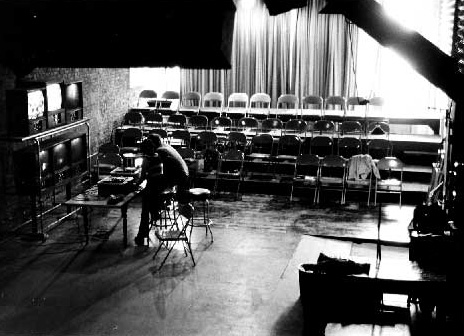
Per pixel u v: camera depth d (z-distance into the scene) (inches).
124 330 279.7
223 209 466.6
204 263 360.8
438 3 559.8
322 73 626.2
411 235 300.7
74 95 447.5
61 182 425.7
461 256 272.2
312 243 392.2
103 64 182.5
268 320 291.1
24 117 380.2
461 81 267.7
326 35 617.0
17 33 186.7
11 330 279.3
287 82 638.5
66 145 435.5
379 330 265.9
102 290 323.3
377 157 542.3
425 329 268.1
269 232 414.9
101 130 561.6
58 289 324.2
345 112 584.1
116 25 177.0
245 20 631.8
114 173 427.8
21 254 373.7
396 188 487.5
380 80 614.5
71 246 388.2
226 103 656.4
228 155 498.0
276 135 558.9
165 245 389.7
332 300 270.1
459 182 313.4
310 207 472.7
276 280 337.1
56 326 283.3
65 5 180.2
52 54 187.5
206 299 312.8
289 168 533.6
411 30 266.1
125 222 385.4
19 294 317.4
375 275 264.8
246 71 644.1
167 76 676.1
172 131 562.3
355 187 487.5
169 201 412.2
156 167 383.9
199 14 169.2
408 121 563.2
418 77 605.3
